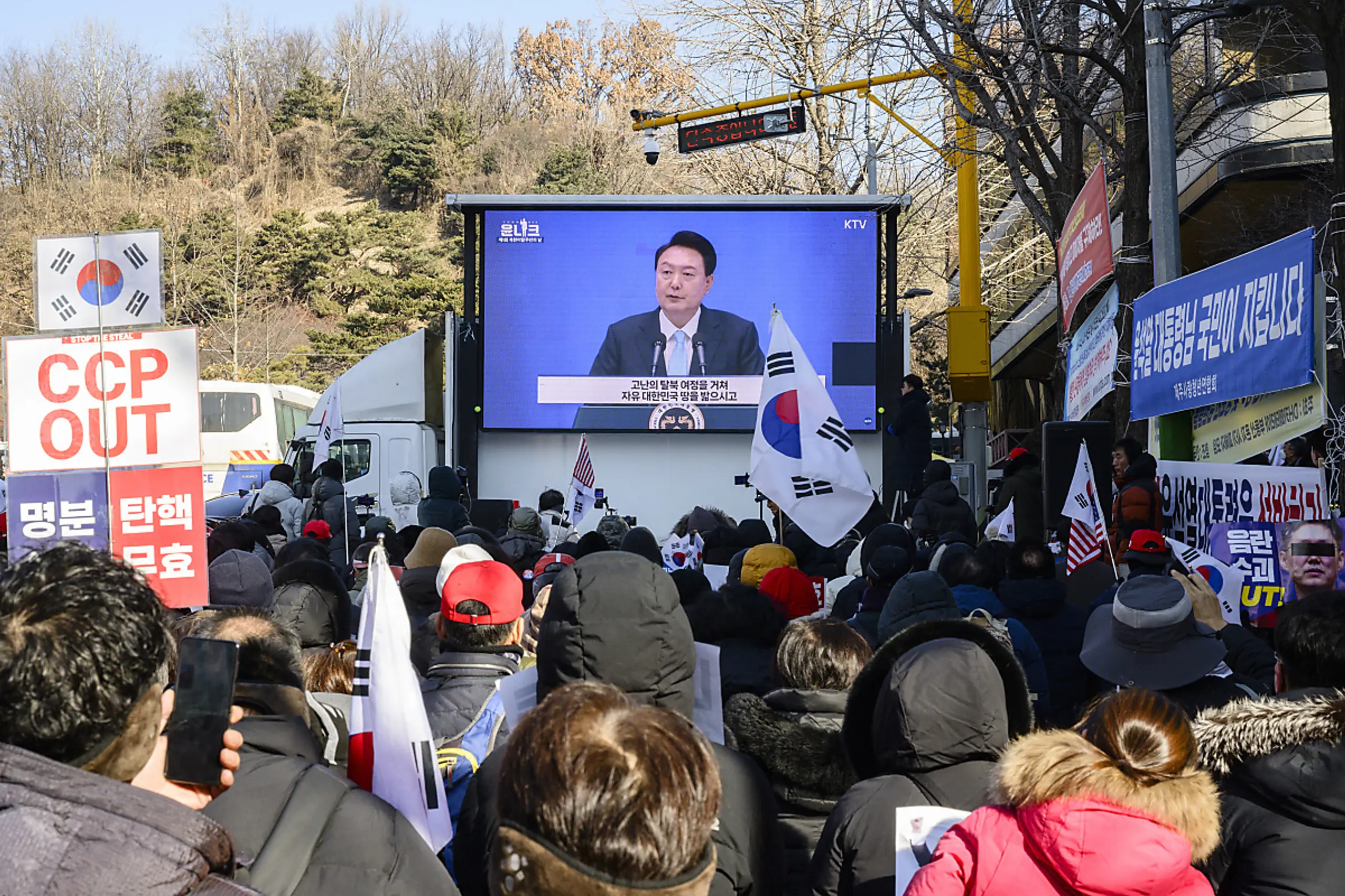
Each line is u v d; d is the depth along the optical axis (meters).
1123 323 14.03
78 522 6.30
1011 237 32.16
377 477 20.98
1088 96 16.25
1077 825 2.55
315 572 5.25
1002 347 36.59
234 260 71.62
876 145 27.55
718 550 10.80
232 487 32.41
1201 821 2.62
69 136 93.62
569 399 19.03
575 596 3.22
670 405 18.97
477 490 19.12
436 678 4.19
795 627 4.02
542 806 1.98
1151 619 4.48
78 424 6.30
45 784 1.83
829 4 27.98
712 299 18.97
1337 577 5.89
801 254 18.95
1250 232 21.56
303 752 2.82
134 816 1.83
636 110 17.81
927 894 2.70
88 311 6.32
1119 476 10.61
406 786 3.25
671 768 2.02
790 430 9.02
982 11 15.09
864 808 3.17
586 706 2.12
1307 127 18.28
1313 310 7.09
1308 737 3.03
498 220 19.05
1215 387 8.27
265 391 34.69
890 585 6.91
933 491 11.84
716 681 3.75
